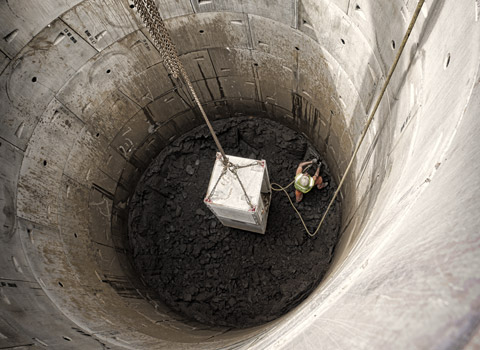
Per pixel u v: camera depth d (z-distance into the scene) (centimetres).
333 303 221
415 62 307
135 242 754
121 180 734
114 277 635
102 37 538
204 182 787
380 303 150
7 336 368
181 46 626
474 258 117
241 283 689
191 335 545
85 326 468
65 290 502
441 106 224
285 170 773
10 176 485
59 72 521
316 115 666
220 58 662
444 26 250
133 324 532
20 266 457
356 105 501
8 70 462
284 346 233
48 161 546
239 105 793
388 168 349
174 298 697
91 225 636
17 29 450
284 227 719
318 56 532
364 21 395
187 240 739
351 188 592
